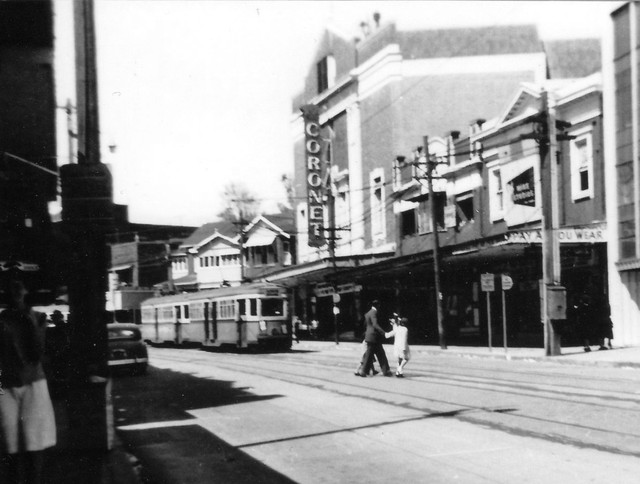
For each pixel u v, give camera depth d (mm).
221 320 35594
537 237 25344
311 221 45094
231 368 23906
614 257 24844
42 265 13398
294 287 50344
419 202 38031
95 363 8289
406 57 41344
